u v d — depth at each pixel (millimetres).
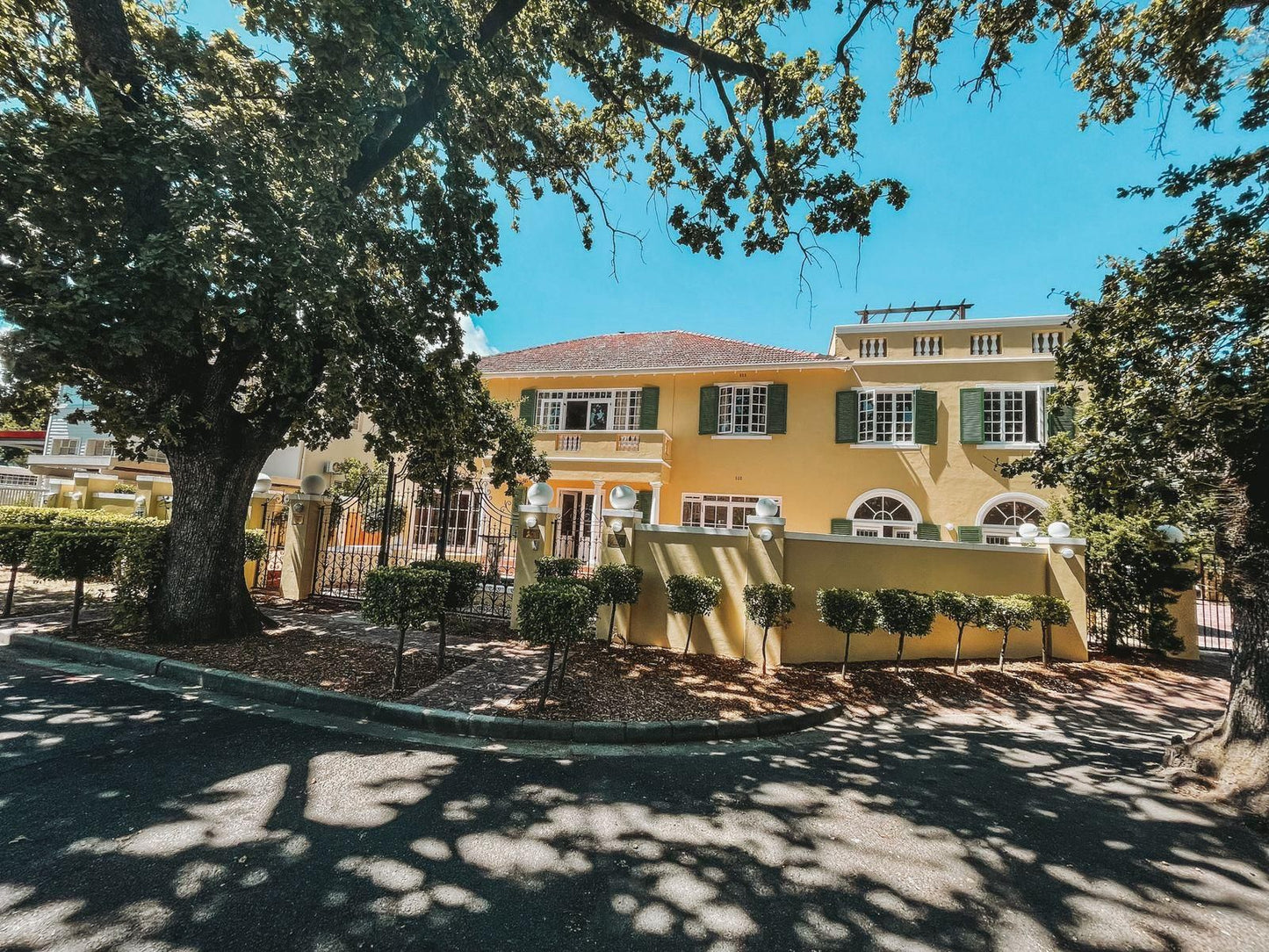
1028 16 6332
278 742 4324
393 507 13867
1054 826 3637
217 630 6891
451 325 8281
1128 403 5691
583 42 7598
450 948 2242
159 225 5566
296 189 5594
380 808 3396
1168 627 8812
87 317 4727
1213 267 4453
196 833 2979
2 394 5711
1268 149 4258
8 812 3076
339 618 8680
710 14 7848
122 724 4473
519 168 8883
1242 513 4480
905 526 14758
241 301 5301
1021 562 9000
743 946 2369
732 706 5684
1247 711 4246
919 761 4766
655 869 2914
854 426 15320
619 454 15812
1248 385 4594
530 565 8320
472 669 6305
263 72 5719
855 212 7562
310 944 2217
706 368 15891
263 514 11664
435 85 6660
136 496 13305
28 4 5848
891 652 8219
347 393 7211
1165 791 4277
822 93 7617
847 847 3260
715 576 7812
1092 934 2576
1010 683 7402
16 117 4672
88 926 2246
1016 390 14383
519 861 2922
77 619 6867
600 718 5062
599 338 21094
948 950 2412
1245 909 2809
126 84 5480
